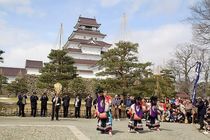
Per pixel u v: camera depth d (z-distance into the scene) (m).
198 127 18.28
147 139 12.45
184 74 59.84
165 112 23.19
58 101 20.88
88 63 62.66
